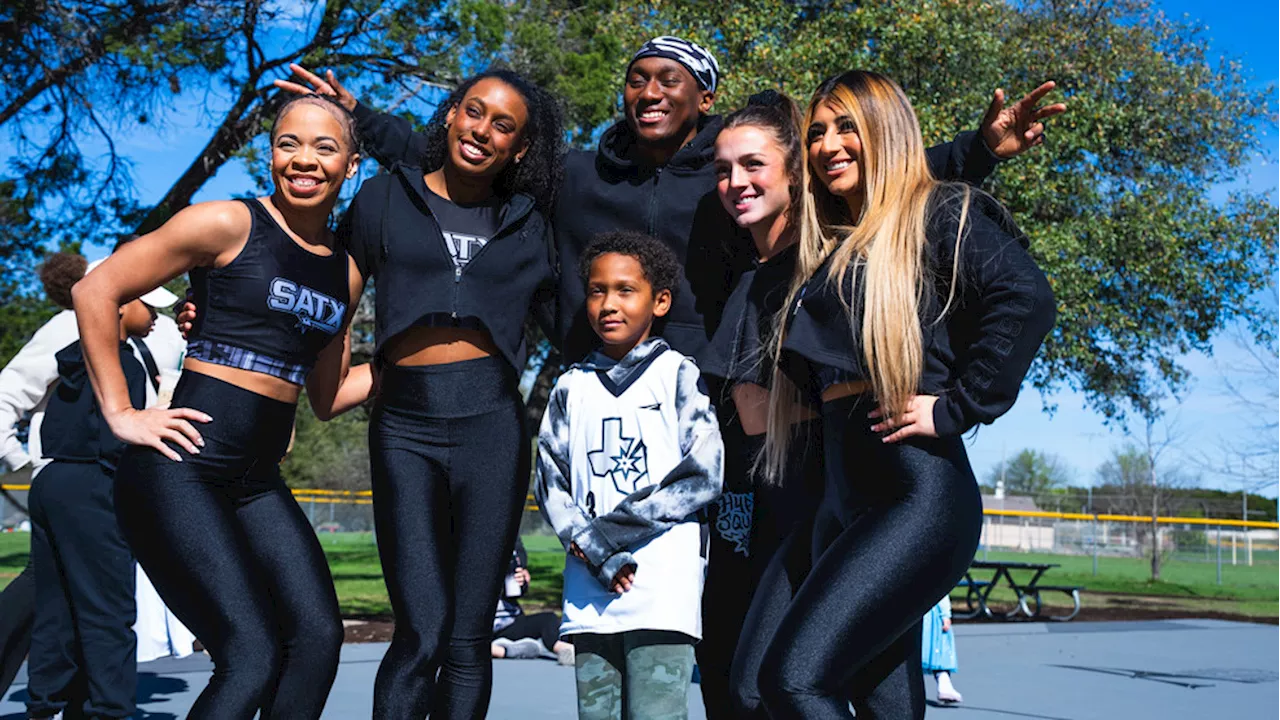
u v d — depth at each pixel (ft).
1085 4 56.34
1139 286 54.85
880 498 8.42
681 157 11.39
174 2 37.65
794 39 49.24
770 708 8.05
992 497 168.86
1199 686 23.62
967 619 43.60
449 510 10.61
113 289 9.29
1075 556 128.67
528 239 10.95
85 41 36.86
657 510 10.21
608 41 41.83
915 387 8.27
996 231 8.35
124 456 9.29
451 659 10.43
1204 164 58.39
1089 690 22.80
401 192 10.69
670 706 10.16
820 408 9.29
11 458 14.84
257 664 8.81
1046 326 8.09
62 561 13.85
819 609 8.05
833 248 9.19
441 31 38.81
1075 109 50.83
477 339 10.59
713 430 10.57
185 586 8.96
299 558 9.61
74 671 14.19
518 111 10.51
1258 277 56.13
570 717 17.95
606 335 10.82
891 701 8.99
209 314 9.50
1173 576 97.76
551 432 11.03
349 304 10.27
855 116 8.99
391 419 10.55
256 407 9.49
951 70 48.24
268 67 39.42
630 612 10.17
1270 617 46.78
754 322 9.98
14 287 45.34
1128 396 59.16
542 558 81.41
